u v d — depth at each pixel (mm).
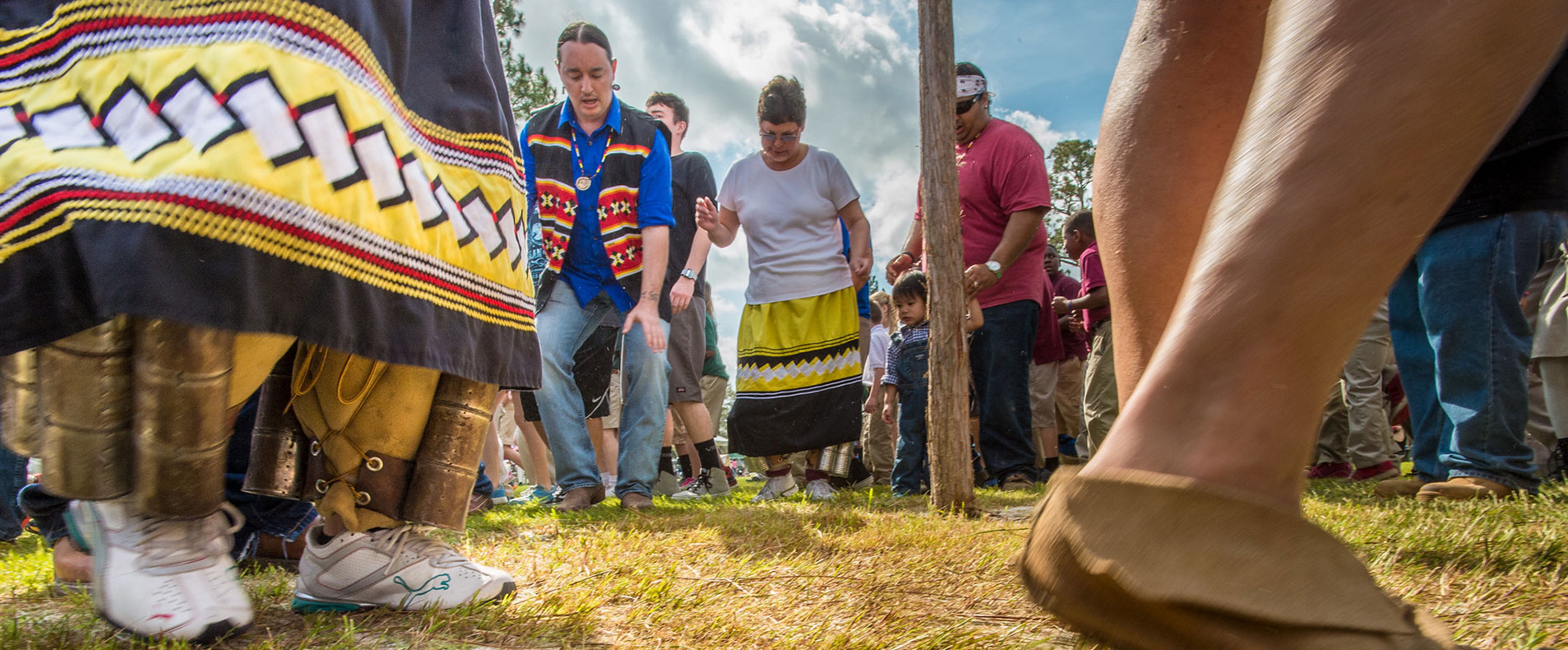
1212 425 682
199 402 1271
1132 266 1231
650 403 4344
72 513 1702
